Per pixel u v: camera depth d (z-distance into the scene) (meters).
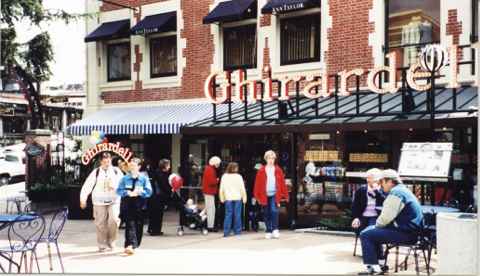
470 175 11.84
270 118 13.56
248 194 13.08
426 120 11.03
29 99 20.66
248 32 16.20
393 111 11.95
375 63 13.74
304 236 11.80
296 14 15.20
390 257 9.56
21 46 20.23
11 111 32.75
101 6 19.12
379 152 12.83
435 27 13.17
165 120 15.83
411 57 13.41
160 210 12.31
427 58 10.88
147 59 18.05
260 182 11.53
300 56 15.21
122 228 13.45
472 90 12.23
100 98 19.06
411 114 11.42
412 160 10.20
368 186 9.34
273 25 15.50
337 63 14.33
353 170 13.09
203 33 16.84
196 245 10.88
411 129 11.52
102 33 18.34
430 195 11.77
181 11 17.28
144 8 18.08
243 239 11.51
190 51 17.09
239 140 15.09
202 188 12.96
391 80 11.66
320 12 14.78
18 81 19.81
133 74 18.28
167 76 17.77
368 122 11.78
